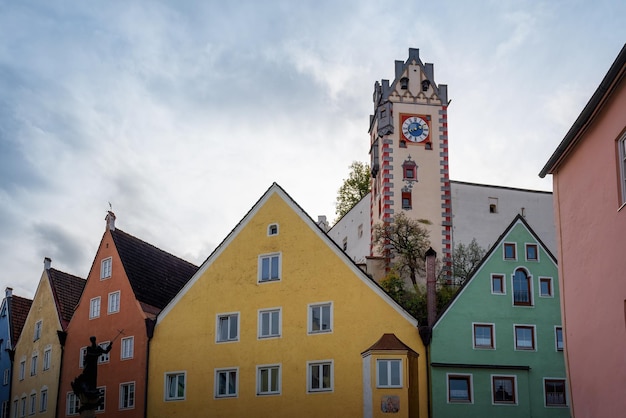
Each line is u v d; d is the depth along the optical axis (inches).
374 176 3161.9
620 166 1217.4
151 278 2370.8
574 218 1385.3
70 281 2647.6
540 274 1959.9
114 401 2150.6
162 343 2117.4
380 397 1812.3
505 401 1863.9
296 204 2076.8
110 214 2404.0
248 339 2021.4
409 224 2881.4
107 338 2237.9
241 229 2118.6
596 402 1302.9
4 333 2790.4
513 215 3016.7
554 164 1456.7
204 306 2096.5
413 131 3090.6
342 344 1919.3
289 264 2034.9
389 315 1910.7
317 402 1898.4
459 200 3009.4
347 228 3417.8
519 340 1910.7
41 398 2407.7
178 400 2050.9
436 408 1834.4
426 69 3184.1
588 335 1331.2
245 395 1980.8
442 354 1875.0
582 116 1286.9
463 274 2795.3
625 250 1197.7
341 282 1967.3
